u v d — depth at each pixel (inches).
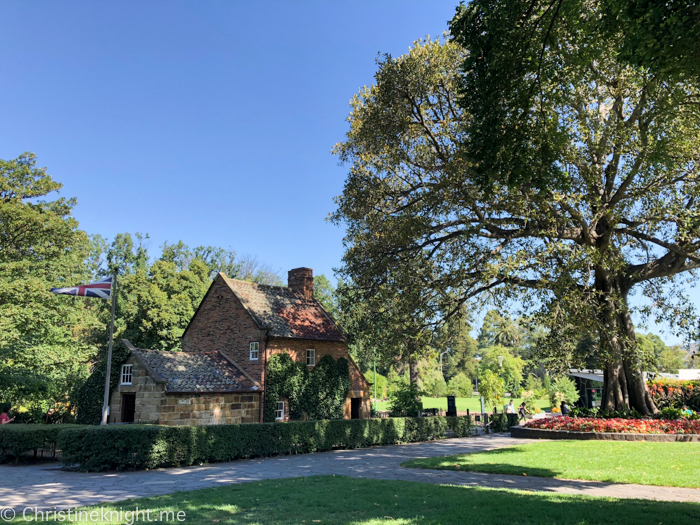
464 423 1155.3
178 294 1546.5
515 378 2839.6
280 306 1274.6
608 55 709.9
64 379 1162.0
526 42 484.7
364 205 935.7
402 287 882.8
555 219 764.0
